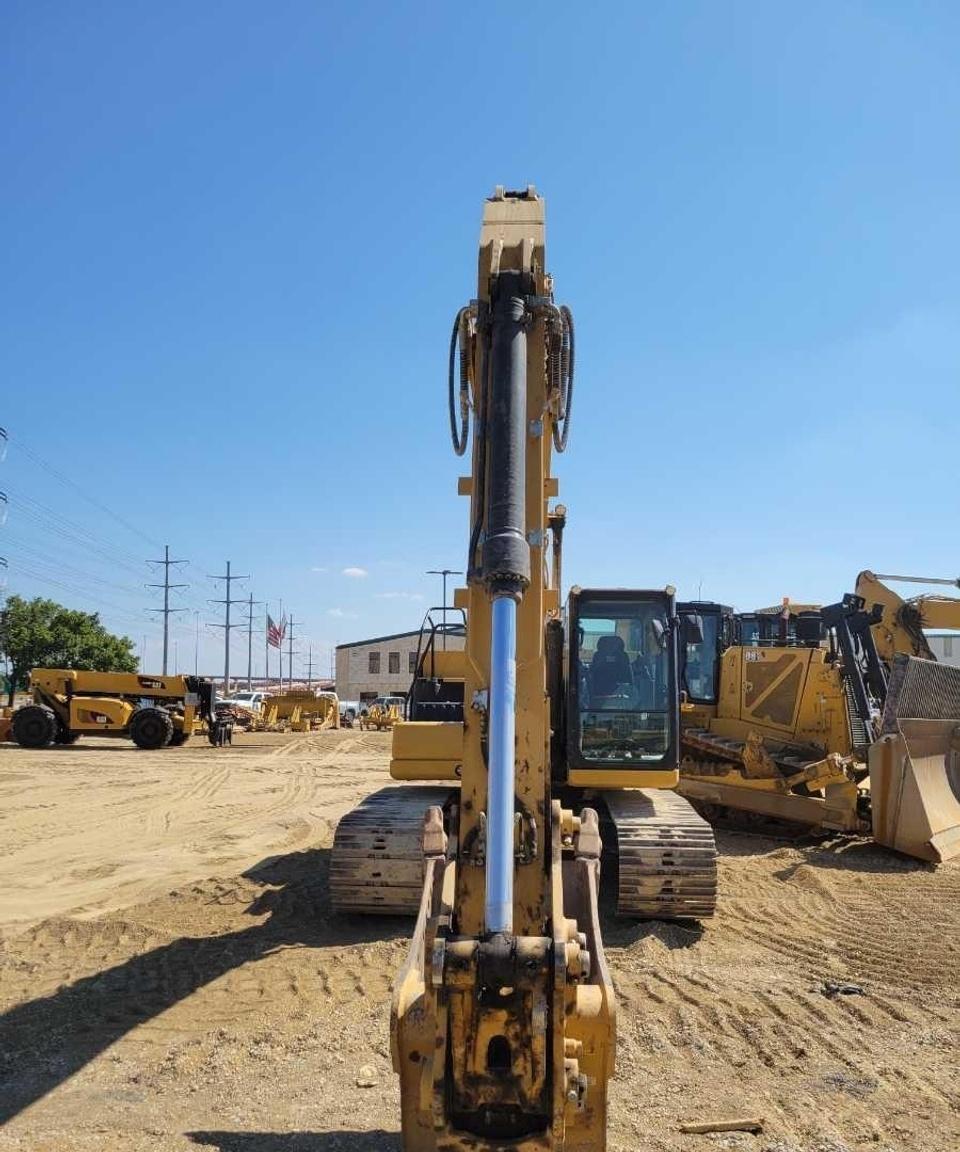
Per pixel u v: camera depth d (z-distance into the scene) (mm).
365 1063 5711
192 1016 6508
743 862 11734
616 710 9406
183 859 12422
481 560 4285
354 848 8680
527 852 4504
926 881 10797
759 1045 5965
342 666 82250
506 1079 3609
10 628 57375
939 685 13648
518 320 4648
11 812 16906
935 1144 4758
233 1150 4680
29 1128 4906
